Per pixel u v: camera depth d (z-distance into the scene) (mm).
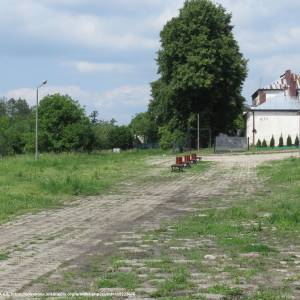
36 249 11680
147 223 15672
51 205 20125
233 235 13133
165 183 29828
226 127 77938
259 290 7977
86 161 47375
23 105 175000
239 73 73438
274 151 63062
